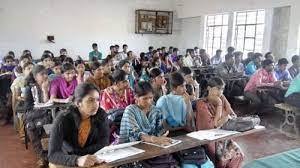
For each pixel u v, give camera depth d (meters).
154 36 9.98
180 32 10.27
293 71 5.43
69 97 3.35
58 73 4.01
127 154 1.78
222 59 8.06
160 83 3.19
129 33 9.55
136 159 1.74
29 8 8.20
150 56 7.40
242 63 6.28
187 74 3.35
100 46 9.21
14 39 8.16
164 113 2.43
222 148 2.46
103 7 9.07
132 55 6.91
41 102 3.32
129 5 9.43
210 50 9.05
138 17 9.55
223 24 8.42
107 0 9.09
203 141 2.05
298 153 1.93
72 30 8.78
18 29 8.16
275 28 6.52
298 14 5.92
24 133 3.53
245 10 7.30
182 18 10.10
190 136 2.16
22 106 3.57
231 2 7.74
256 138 3.95
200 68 6.73
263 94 4.92
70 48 8.84
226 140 2.40
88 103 1.67
